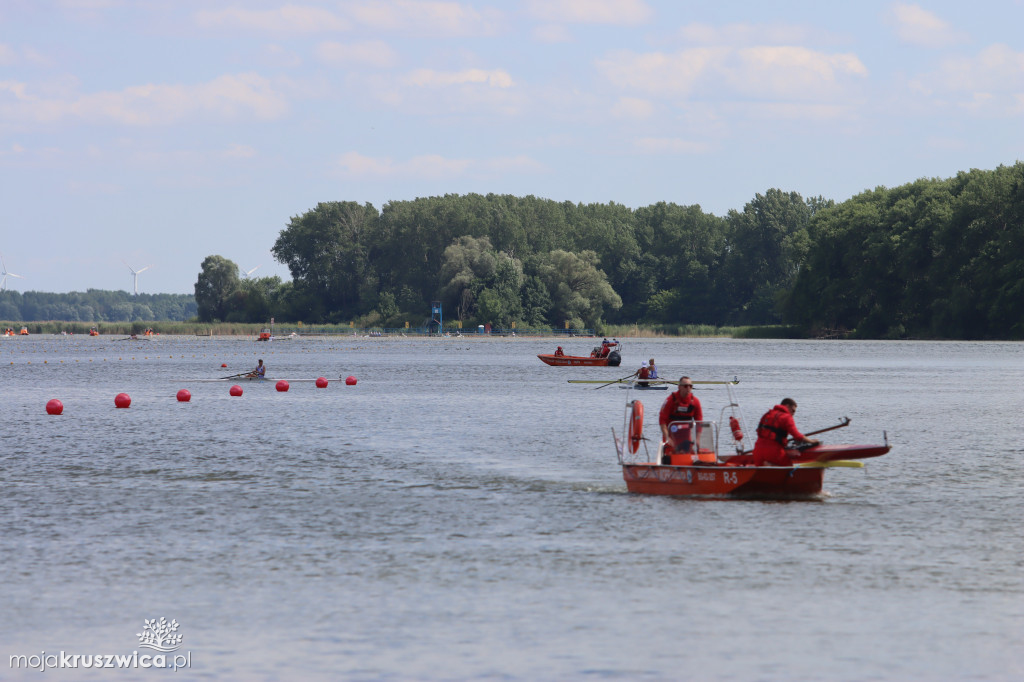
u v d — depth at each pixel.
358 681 46.97
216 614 55.88
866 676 47.44
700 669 48.22
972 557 67.00
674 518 78.94
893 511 81.25
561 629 53.44
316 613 55.97
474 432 138.62
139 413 169.50
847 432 138.25
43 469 105.06
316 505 84.88
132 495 89.62
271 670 48.25
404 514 81.00
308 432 139.25
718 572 63.44
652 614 55.69
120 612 56.28
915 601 57.72
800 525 76.31
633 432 93.38
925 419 156.12
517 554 67.94
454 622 54.47
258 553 68.38
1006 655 49.88
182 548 69.81
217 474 101.44
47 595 59.25
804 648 50.81
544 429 142.38
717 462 91.00
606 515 80.31
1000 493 89.00
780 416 86.31
